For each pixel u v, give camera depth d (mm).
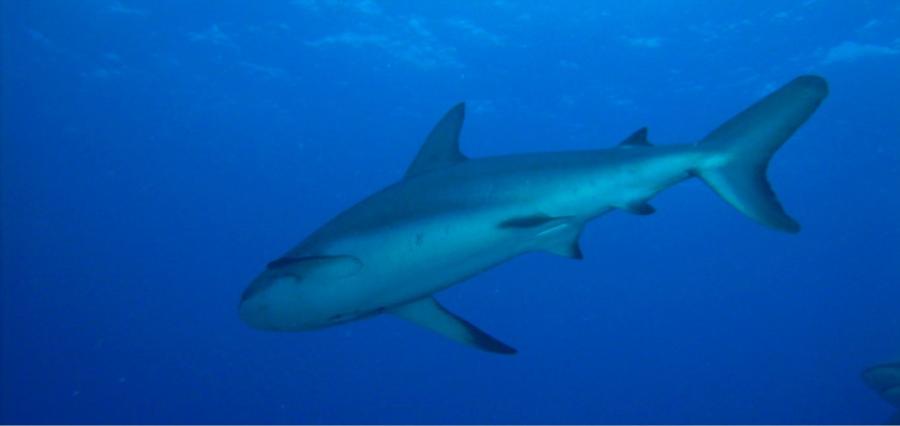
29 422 48281
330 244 3818
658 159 4367
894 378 9859
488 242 3967
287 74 29656
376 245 3754
